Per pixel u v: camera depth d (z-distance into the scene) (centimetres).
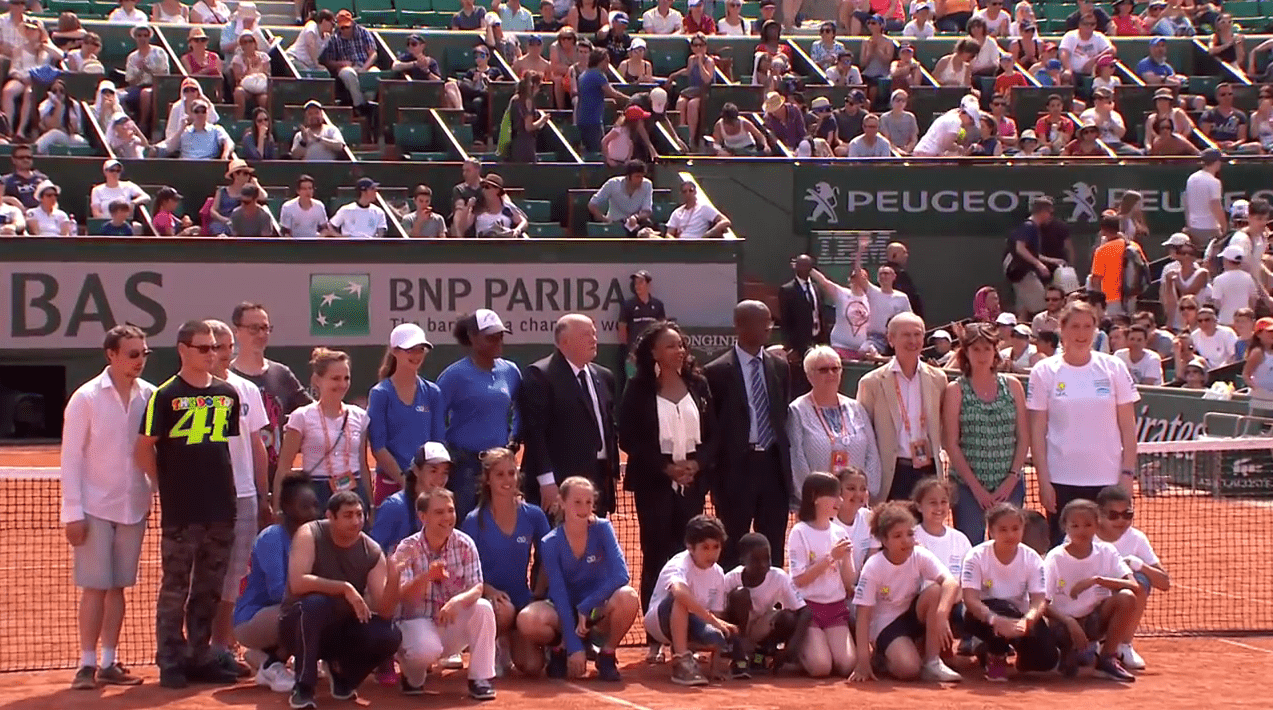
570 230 2128
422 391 938
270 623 831
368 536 858
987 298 2088
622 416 943
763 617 889
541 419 938
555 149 2256
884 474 962
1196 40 2788
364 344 1877
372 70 2369
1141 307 2083
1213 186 2230
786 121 2306
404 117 2266
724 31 2703
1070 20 2848
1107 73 2566
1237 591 1156
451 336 1898
